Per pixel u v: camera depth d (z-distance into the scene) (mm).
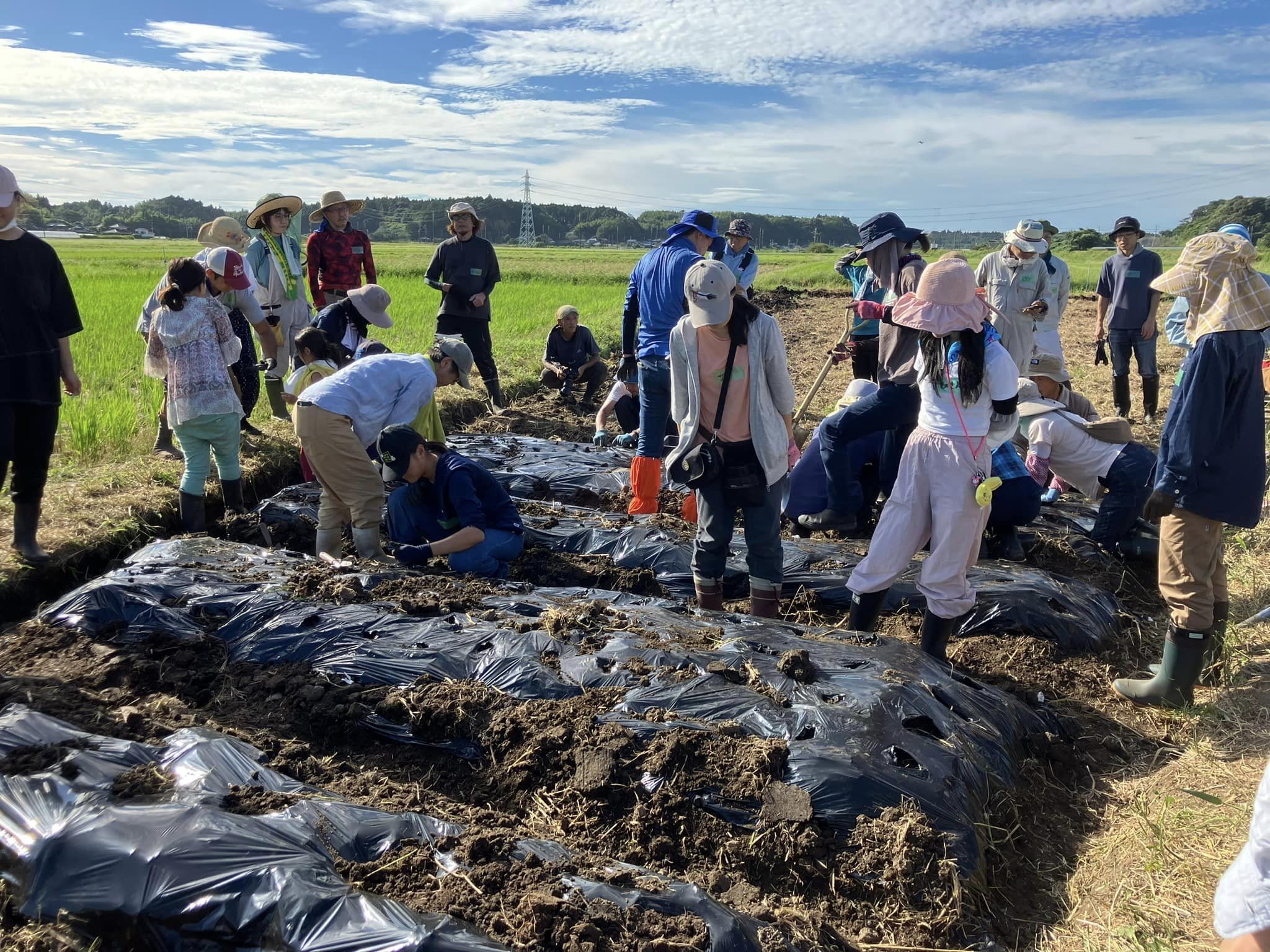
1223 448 3992
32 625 4266
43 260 4863
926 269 4090
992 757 3611
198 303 5559
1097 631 4988
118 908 2516
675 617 4312
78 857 2619
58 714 3479
